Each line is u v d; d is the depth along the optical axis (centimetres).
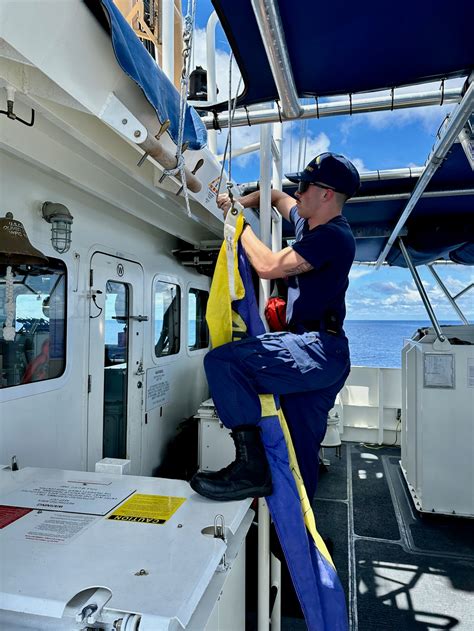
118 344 361
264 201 203
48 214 260
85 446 307
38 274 259
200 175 222
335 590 153
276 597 208
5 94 161
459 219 419
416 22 153
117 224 351
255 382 159
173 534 127
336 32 158
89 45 116
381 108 208
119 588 100
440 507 374
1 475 175
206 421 387
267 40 150
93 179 268
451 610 260
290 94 187
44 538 123
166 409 450
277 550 193
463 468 369
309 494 178
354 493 438
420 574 297
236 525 138
